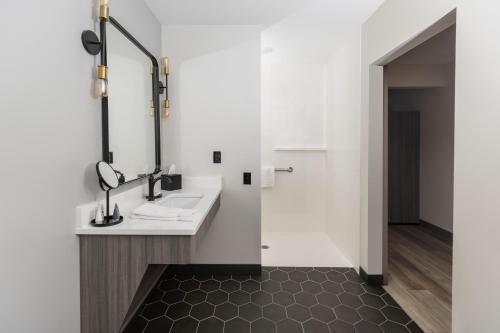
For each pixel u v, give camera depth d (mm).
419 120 4395
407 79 3641
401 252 3221
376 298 2205
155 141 2307
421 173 4391
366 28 2393
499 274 1167
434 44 2941
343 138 3033
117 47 1687
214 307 2076
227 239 2609
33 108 1103
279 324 1881
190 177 2564
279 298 2201
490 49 1183
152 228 1407
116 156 1687
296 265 2828
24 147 1066
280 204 3869
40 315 1165
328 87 3615
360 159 2543
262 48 3125
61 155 1263
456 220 1389
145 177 2078
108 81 1587
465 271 1341
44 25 1147
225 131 2566
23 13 1047
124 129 1788
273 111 3801
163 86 2447
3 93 977
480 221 1250
